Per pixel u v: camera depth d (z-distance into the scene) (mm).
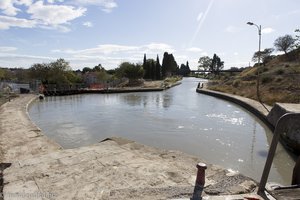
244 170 8094
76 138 12102
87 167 5172
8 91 30406
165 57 98500
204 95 36844
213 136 12422
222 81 53688
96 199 3947
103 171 4973
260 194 3469
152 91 43219
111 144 6777
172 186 4320
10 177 4738
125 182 4504
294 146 9719
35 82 36156
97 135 12703
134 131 13547
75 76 44906
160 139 11844
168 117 18000
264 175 3502
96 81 51094
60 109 22141
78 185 4410
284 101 20297
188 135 12617
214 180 4574
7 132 9695
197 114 19375
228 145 10875
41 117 18062
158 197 3945
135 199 3910
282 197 3322
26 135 9180
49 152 6625
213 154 9656
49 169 5082
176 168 5148
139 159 5645
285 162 8844
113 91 38906
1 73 47719
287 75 29844
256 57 62000
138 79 57562
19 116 13969
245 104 22188
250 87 31797
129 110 21578
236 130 13789
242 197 3529
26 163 5406
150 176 4750
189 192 4082
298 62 37406
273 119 13781
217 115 18875
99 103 26797
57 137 12305
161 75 84812
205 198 3576
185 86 61031
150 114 19406
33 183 4500
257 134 12906
